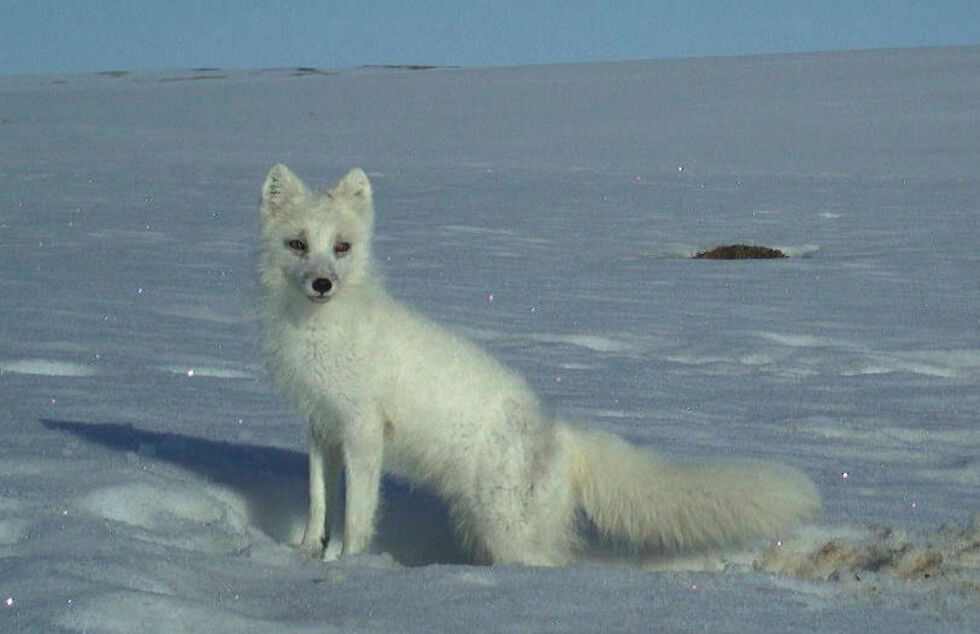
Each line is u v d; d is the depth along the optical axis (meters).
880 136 32.50
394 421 4.45
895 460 5.54
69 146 31.30
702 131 35.31
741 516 4.20
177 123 40.56
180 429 5.50
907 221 16.91
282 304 4.46
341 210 4.48
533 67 76.38
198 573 3.46
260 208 4.59
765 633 3.12
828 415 6.32
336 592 3.40
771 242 14.98
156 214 17.14
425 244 14.31
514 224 16.62
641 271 12.38
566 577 3.59
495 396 4.40
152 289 10.12
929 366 7.86
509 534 4.36
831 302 10.39
